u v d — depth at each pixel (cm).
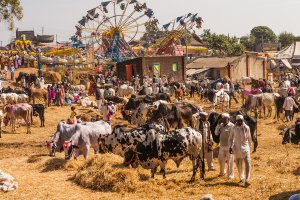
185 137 1333
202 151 1357
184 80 5594
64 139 1680
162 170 1402
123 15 7606
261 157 1684
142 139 1581
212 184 1318
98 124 1730
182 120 2125
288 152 1781
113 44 7612
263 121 2775
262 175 1416
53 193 1283
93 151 1880
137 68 5472
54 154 1761
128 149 1402
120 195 1244
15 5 4047
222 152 1386
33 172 1555
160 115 2092
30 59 6438
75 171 1550
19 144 2175
